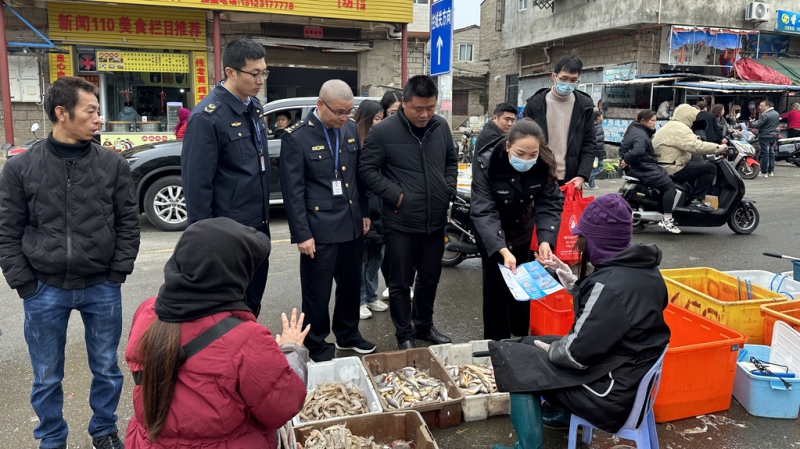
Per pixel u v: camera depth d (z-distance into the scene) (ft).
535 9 64.28
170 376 5.11
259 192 10.36
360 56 47.16
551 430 9.65
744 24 53.88
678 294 12.89
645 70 53.06
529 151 10.44
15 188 7.74
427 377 10.46
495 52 76.43
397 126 11.43
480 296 16.53
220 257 5.16
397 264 11.94
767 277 14.05
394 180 11.58
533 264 10.53
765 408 9.87
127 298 15.78
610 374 7.52
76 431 9.52
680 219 23.41
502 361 8.26
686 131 22.36
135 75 41.42
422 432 8.18
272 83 48.65
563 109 14.07
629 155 22.75
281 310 15.17
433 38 30.68
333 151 11.16
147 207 23.72
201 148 9.53
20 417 9.96
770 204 30.78
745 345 11.11
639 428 7.70
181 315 5.15
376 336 13.64
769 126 41.81
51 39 38.60
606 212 7.66
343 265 11.82
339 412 9.12
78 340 13.11
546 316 12.03
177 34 40.73
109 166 8.23
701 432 9.45
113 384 8.63
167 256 19.92
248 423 5.60
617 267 7.56
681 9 50.85
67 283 7.98
